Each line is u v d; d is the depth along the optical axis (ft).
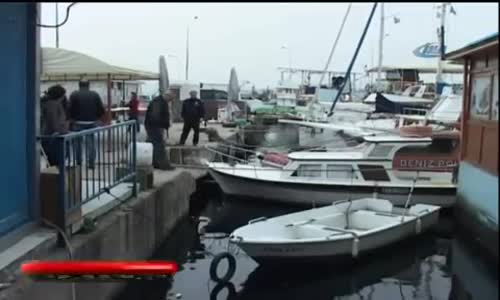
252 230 28.25
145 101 94.48
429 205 38.75
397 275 28.76
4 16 16.74
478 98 33.68
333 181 42.86
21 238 17.15
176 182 34.30
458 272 29.01
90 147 21.49
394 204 42.06
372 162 42.86
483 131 32.04
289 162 44.16
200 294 24.71
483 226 31.04
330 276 28.22
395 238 31.35
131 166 26.00
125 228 22.71
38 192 18.43
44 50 40.24
